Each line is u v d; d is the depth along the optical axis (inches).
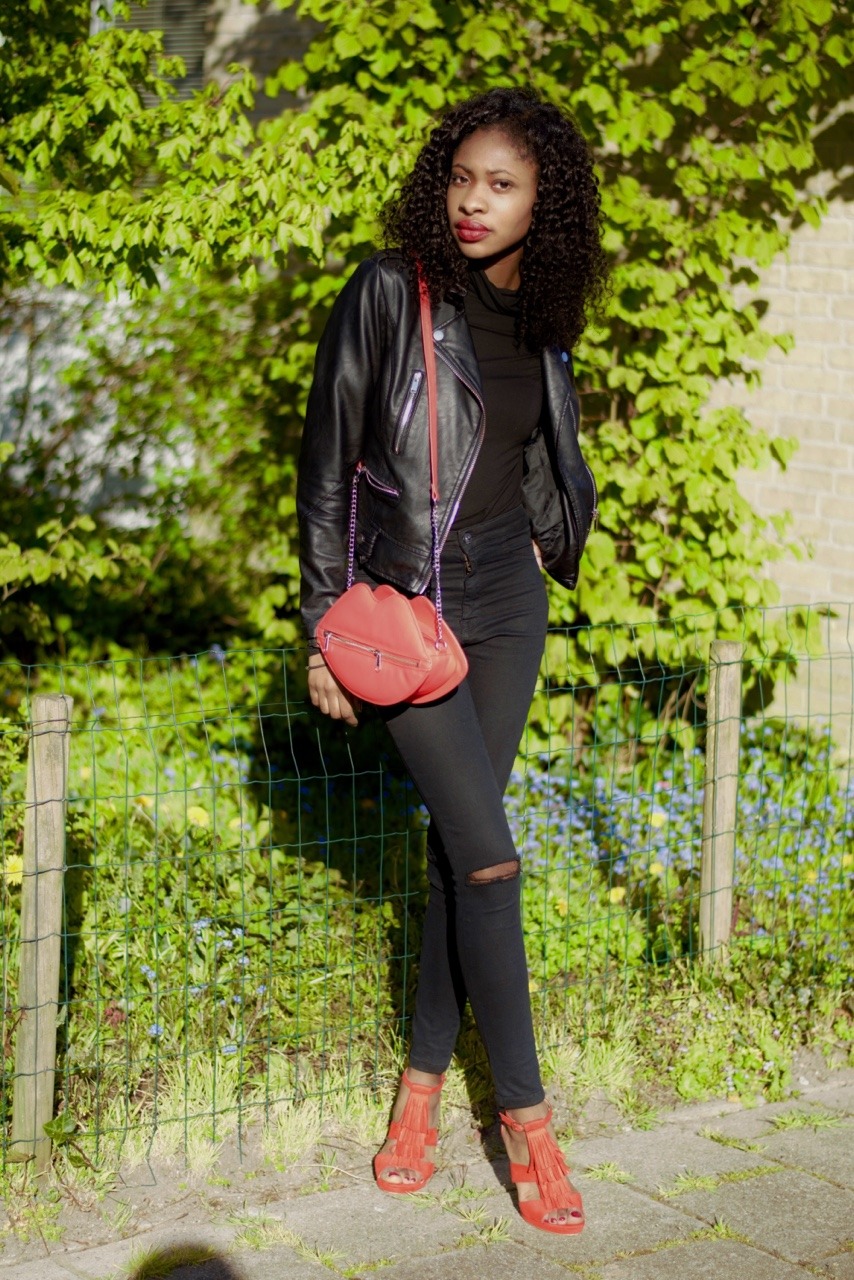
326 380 121.8
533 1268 121.6
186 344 292.4
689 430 233.5
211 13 320.8
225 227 199.3
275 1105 143.0
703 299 233.1
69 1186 129.9
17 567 227.3
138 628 290.7
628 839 203.5
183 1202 130.1
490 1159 138.7
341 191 204.2
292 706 245.1
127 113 213.0
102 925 166.9
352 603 120.9
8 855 173.2
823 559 247.0
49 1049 128.8
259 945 168.1
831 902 191.0
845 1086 157.2
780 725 248.5
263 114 312.5
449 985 132.1
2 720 177.9
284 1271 120.1
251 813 208.4
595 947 176.2
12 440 321.7
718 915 169.8
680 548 231.5
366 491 124.9
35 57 232.7
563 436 128.3
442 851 130.0
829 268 241.1
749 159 224.4
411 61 215.0
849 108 234.2
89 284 304.2
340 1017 159.3
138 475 302.0
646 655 236.8
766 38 222.2
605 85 223.5
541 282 121.9
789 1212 131.5
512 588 127.4
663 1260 123.3
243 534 290.2
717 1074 154.9
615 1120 147.8
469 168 116.9
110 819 194.7
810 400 246.2
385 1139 139.6
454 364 119.3
